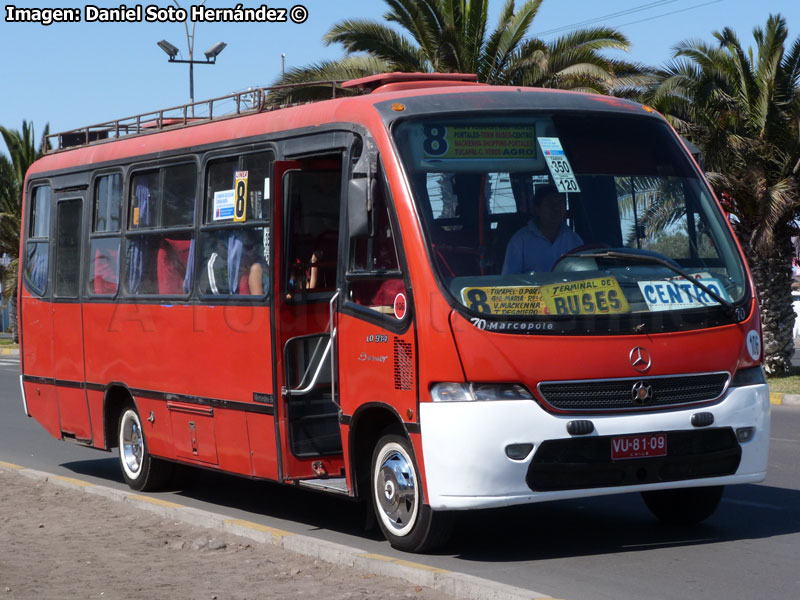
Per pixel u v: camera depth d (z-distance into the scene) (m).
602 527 9.02
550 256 7.79
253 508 10.57
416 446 7.66
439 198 7.82
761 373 8.20
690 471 7.78
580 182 8.15
